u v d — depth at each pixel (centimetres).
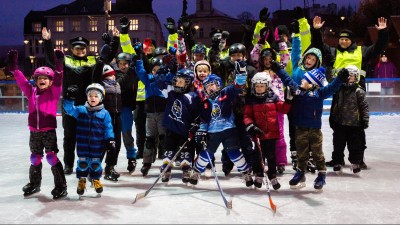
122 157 725
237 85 468
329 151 767
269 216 389
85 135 453
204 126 492
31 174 461
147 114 572
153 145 572
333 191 485
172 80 525
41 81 443
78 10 5812
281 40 578
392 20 2761
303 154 479
